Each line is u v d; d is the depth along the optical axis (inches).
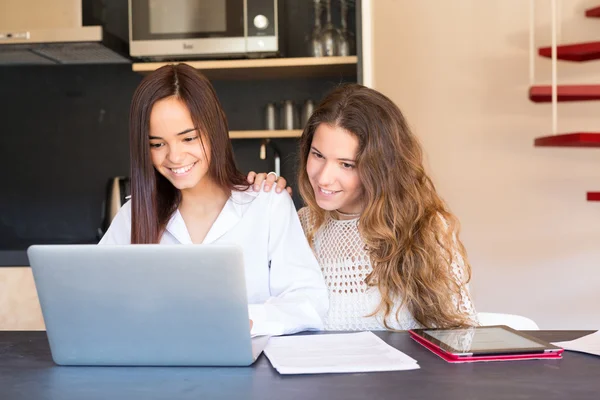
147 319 46.1
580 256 134.8
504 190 136.7
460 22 136.7
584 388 40.2
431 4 137.4
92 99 131.4
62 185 132.2
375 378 42.9
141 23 116.3
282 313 57.7
